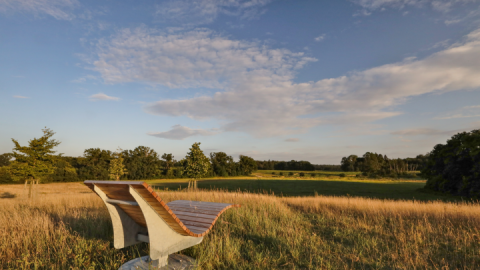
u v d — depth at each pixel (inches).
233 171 3654.0
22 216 282.5
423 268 170.9
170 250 143.0
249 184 1923.0
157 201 120.7
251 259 176.9
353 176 3437.5
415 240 220.4
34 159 842.2
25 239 198.5
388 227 280.8
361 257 187.3
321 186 1664.6
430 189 1274.6
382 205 401.4
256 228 259.9
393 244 219.9
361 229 271.9
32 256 174.2
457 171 1127.6
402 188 1488.7
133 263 152.7
